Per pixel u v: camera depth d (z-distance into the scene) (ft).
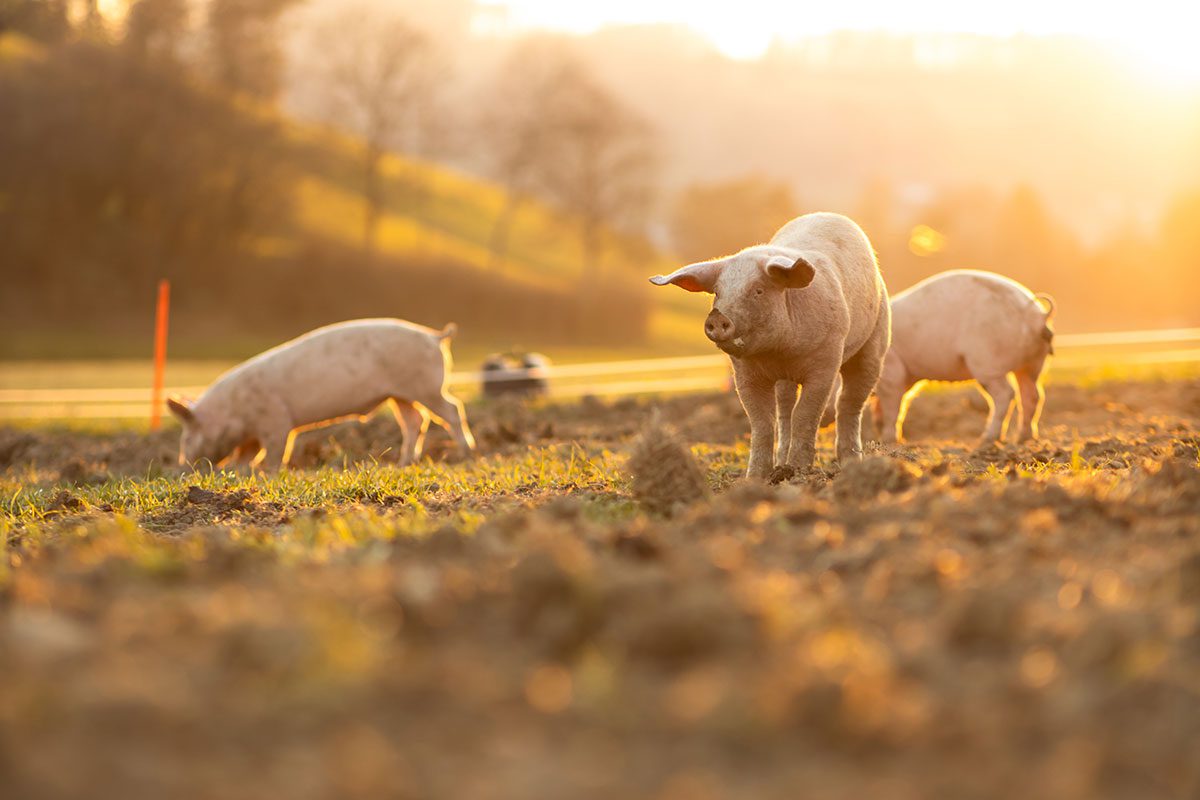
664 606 14.61
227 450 45.50
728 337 28.04
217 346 193.26
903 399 45.75
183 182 210.59
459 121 255.91
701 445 41.73
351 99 241.96
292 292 224.53
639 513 23.88
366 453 49.67
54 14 223.10
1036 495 22.12
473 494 30.63
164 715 12.39
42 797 10.92
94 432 67.77
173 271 214.69
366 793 11.23
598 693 13.17
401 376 45.78
